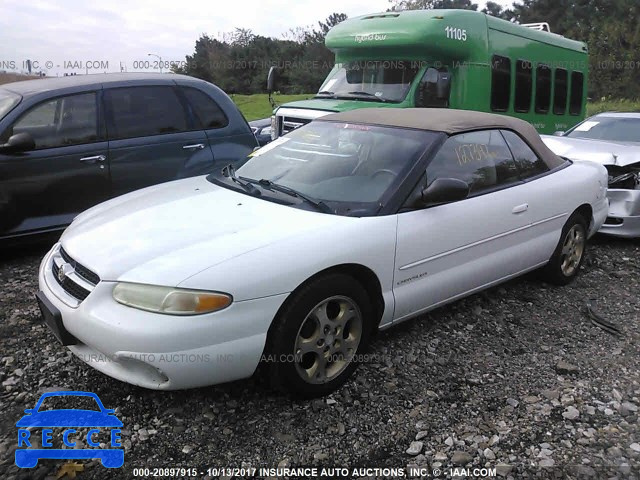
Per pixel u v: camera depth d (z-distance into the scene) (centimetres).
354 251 310
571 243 489
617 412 310
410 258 342
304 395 306
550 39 1012
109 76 588
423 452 274
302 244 294
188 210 338
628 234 616
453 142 384
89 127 548
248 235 296
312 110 759
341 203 339
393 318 345
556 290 486
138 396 310
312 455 270
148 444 274
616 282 514
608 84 3634
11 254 549
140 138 575
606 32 3775
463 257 378
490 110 859
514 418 303
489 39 833
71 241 320
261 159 423
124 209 354
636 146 665
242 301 272
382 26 791
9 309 417
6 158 500
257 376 304
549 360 365
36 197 520
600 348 384
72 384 319
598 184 504
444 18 761
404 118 414
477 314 430
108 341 267
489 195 395
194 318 262
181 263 273
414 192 350
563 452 277
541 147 464
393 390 324
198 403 306
